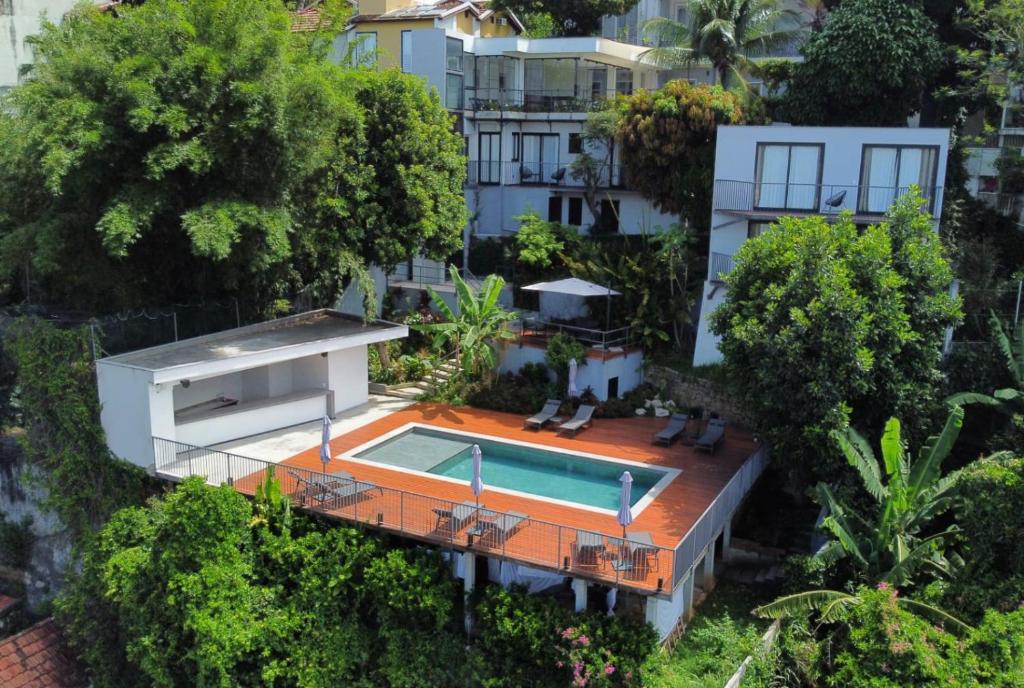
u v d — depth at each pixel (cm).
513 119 4016
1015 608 1688
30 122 2317
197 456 2380
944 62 3167
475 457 1916
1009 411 2348
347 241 2811
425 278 3812
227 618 1892
